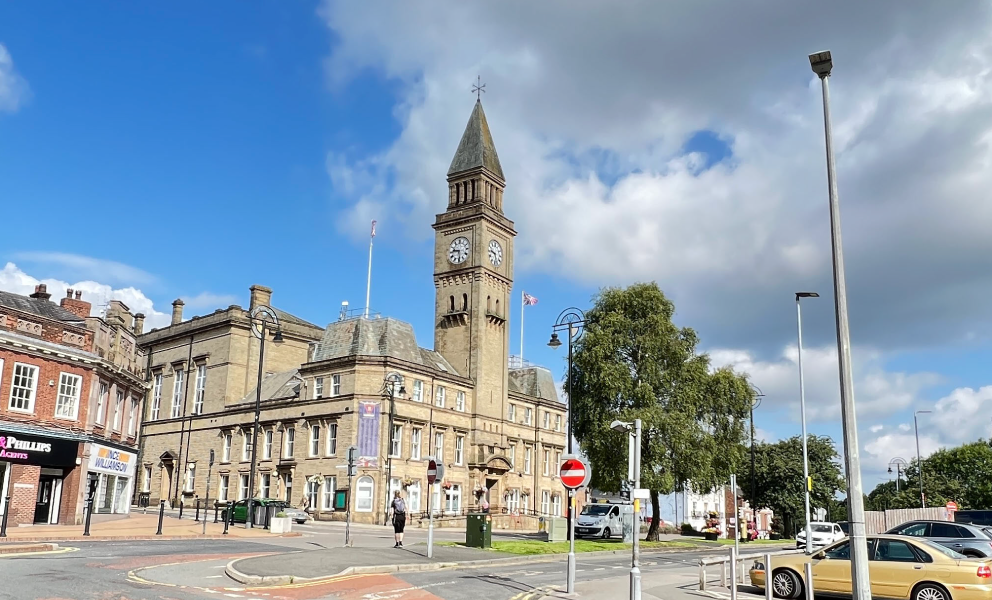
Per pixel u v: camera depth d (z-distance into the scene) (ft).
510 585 67.46
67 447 120.88
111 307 172.24
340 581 65.31
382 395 195.62
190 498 232.94
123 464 144.25
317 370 206.80
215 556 80.59
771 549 148.97
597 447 138.72
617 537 149.07
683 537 190.70
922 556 60.90
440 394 217.15
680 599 62.49
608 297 151.23
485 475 225.97
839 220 50.49
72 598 47.44
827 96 53.11
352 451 110.52
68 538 91.76
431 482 87.25
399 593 59.11
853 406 47.16
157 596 50.67
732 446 148.97
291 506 199.93
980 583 57.88
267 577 61.98
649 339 142.51
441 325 242.58
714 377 149.07
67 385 124.77
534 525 203.51
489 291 242.78
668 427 134.21
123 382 146.72
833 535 138.31
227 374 235.20
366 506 187.83
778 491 271.69
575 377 146.20
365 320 210.79
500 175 258.78
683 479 139.23
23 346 116.88
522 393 260.01
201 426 237.25
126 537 97.04
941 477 323.16
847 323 48.57
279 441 210.59
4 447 110.93
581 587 68.80
